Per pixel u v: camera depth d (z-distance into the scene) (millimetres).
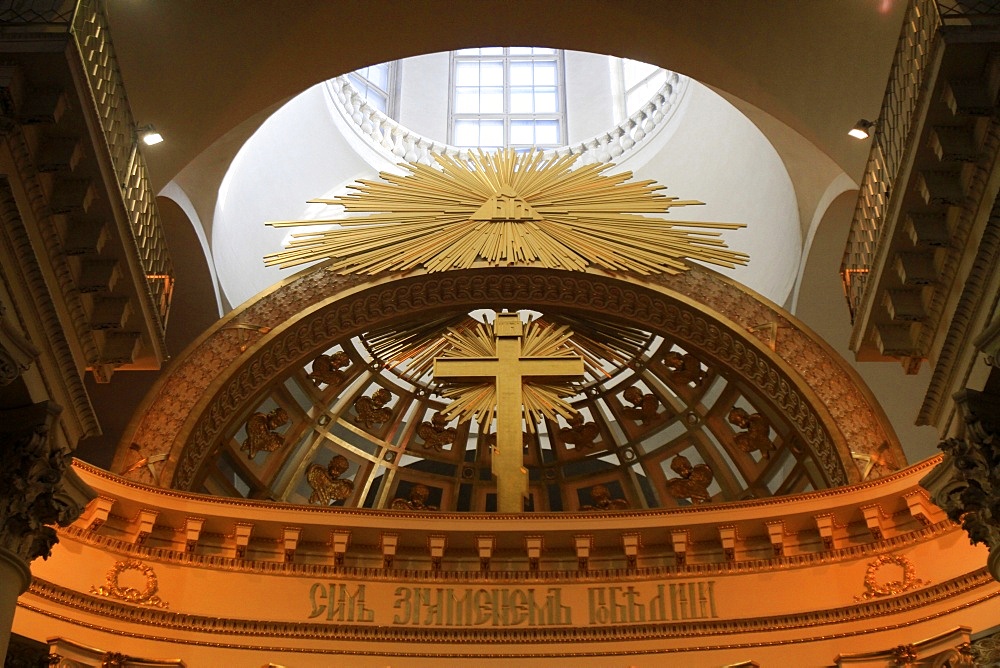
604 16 9984
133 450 10875
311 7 9609
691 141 15734
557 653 9453
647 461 13211
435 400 13375
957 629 8516
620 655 9422
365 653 9398
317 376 12859
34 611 8648
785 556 9688
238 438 12297
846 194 11469
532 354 11766
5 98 6227
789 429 12172
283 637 9375
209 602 9406
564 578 9805
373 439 13156
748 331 12086
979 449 6625
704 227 13008
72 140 6703
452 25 10133
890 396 12648
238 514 9656
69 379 7230
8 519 6590
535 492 13297
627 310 12578
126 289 7648
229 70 9805
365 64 10406
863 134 9852
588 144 17453
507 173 13281
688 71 10438
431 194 13094
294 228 15328
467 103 19344
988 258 6703
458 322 13234
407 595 9703
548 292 12586
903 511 9531
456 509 13117
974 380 6785
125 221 7340
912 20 7344
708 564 9750
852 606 9281
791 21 9508
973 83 6496
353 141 16500
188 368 11562
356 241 12742
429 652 9453
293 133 15594
